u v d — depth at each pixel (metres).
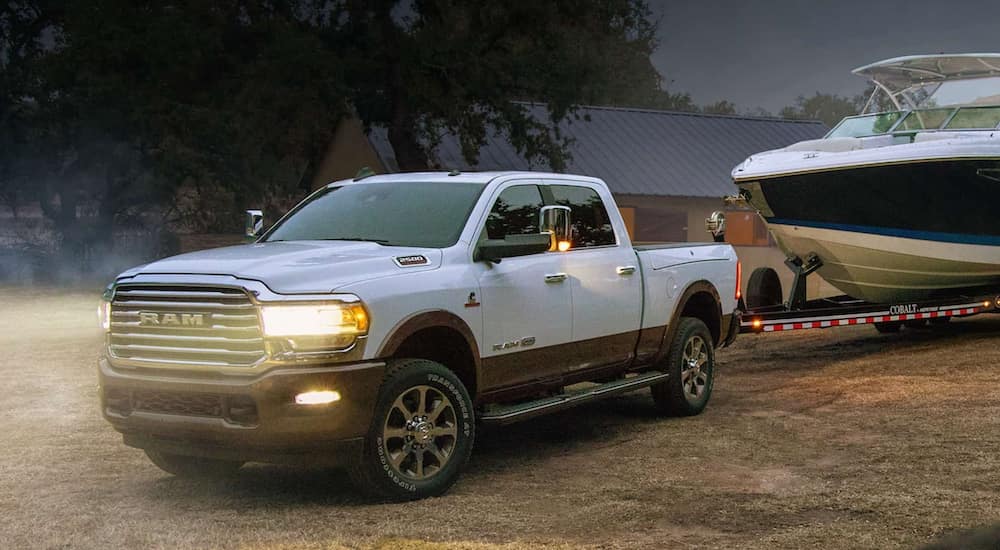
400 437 6.00
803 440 7.73
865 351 13.08
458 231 6.83
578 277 7.52
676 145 32.81
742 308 11.83
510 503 5.95
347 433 5.69
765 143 34.22
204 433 5.71
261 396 5.54
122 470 6.95
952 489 6.06
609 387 7.84
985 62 13.54
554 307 7.25
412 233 6.93
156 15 30.05
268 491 6.30
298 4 30.53
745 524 5.39
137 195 36.50
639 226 30.27
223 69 31.58
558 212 6.88
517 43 32.94
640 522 5.47
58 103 34.56
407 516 5.64
